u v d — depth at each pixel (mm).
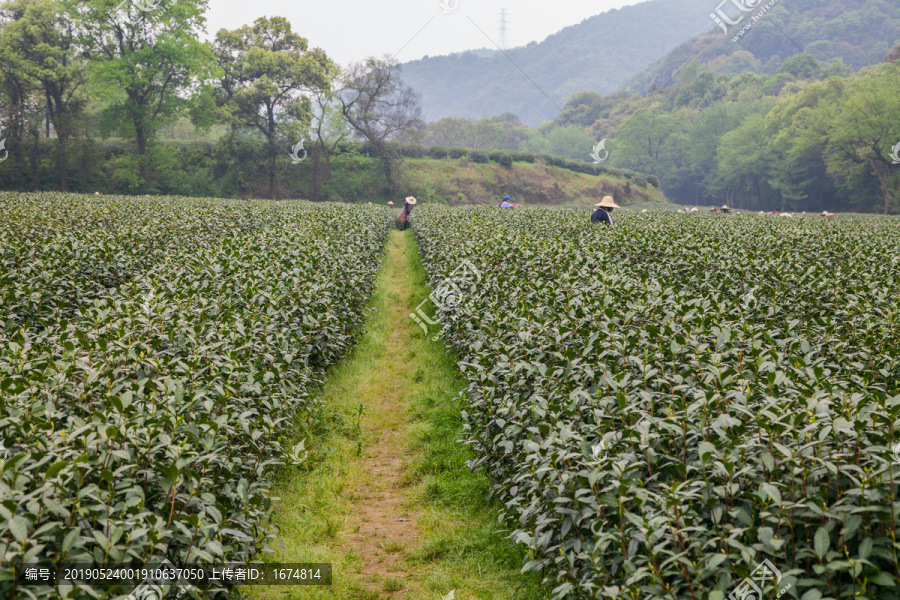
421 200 68875
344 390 8242
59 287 7469
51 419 3432
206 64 51625
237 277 7738
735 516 2768
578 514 3199
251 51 56656
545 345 5324
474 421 5766
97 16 47312
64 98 56031
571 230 15031
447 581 4309
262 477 4527
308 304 7520
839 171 75000
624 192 88250
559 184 82500
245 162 58812
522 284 7605
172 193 56250
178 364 4730
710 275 8398
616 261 9805
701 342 4859
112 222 15281
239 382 4637
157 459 3371
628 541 2957
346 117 61125
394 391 8477
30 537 2451
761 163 92312
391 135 65688
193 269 8039
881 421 2965
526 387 4859
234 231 15102
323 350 7707
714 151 107625
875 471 2637
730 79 140625
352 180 66625
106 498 2873
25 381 3979
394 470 6258
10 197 23984
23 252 8812
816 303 7051
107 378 4148
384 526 5160
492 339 5914
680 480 3115
